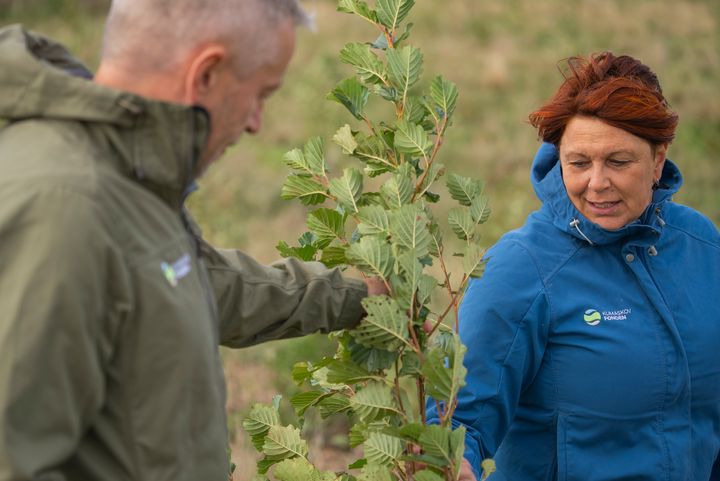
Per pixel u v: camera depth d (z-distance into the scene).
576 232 4.03
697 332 4.05
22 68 2.71
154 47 2.78
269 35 2.85
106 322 2.63
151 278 2.69
